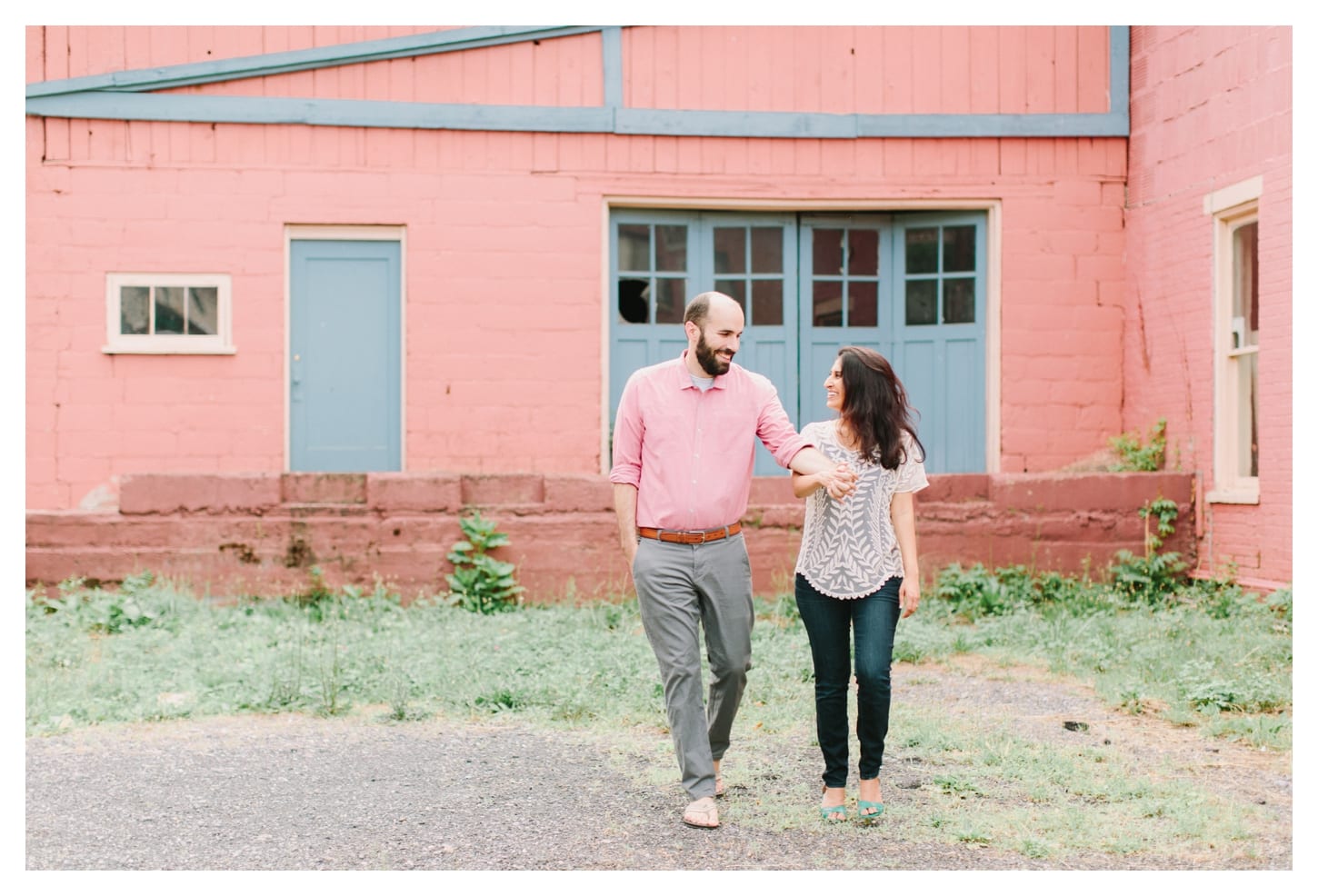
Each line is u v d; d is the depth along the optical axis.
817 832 4.07
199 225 9.53
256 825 4.19
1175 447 9.35
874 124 9.98
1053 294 10.04
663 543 4.28
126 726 5.62
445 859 3.85
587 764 4.94
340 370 9.73
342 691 6.09
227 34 9.52
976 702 5.95
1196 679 6.02
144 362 9.48
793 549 8.88
